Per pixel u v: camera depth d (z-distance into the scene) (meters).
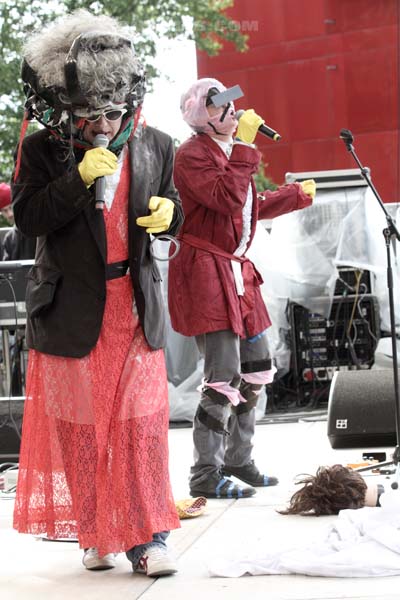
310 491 4.38
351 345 8.77
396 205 8.59
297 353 8.84
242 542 3.84
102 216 3.49
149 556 3.51
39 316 3.56
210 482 5.03
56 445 3.55
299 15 19.39
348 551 3.45
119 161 3.54
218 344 4.99
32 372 3.62
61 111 3.36
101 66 3.26
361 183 8.62
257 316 5.24
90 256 3.50
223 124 4.96
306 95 19.38
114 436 3.50
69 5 20.55
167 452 3.59
